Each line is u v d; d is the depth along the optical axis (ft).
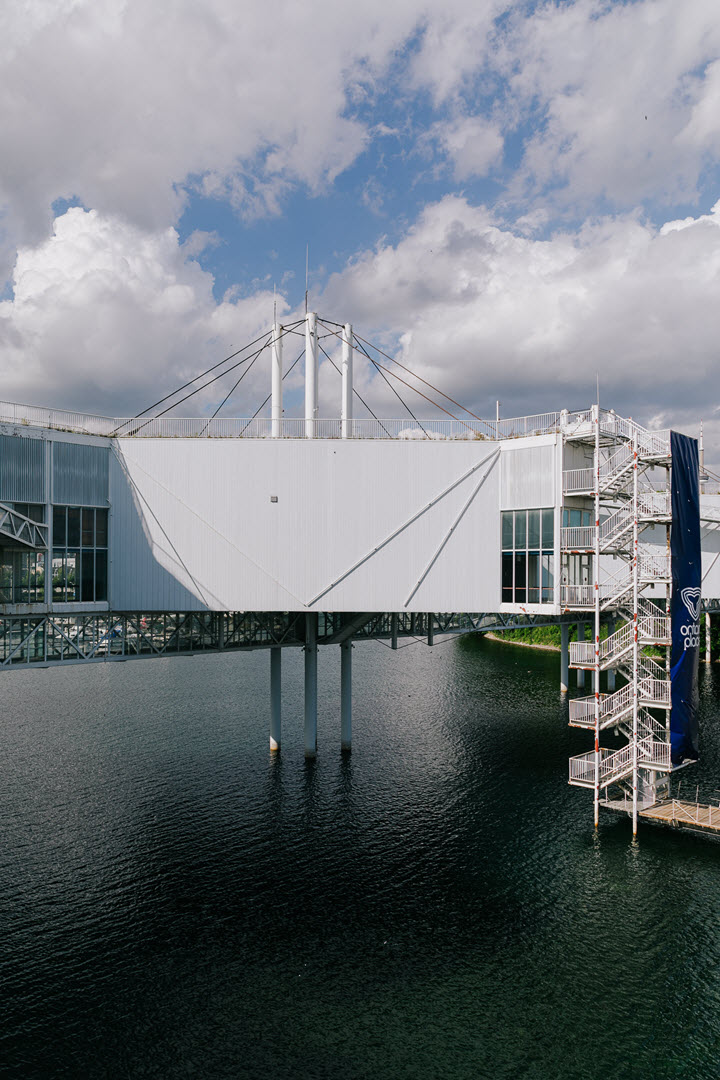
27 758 148.87
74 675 245.45
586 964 79.41
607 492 123.13
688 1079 62.80
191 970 78.64
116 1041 68.03
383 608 130.62
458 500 131.03
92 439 125.08
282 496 130.62
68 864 101.96
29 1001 73.56
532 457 125.90
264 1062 65.41
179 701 203.82
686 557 114.73
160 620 134.21
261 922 87.92
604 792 124.67
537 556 125.08
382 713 191.11
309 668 149.18
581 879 97.76
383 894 94.48
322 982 76.74
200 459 129.80
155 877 98.53
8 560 116.37
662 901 91.97
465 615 164.96
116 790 130.72
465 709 196.34
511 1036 68.54
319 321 152.25
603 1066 64.54
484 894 94.27
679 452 114.52
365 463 131.23
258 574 130.00
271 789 131.64
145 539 128.16
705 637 269.23
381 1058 65.82
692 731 114.93
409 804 124.57
